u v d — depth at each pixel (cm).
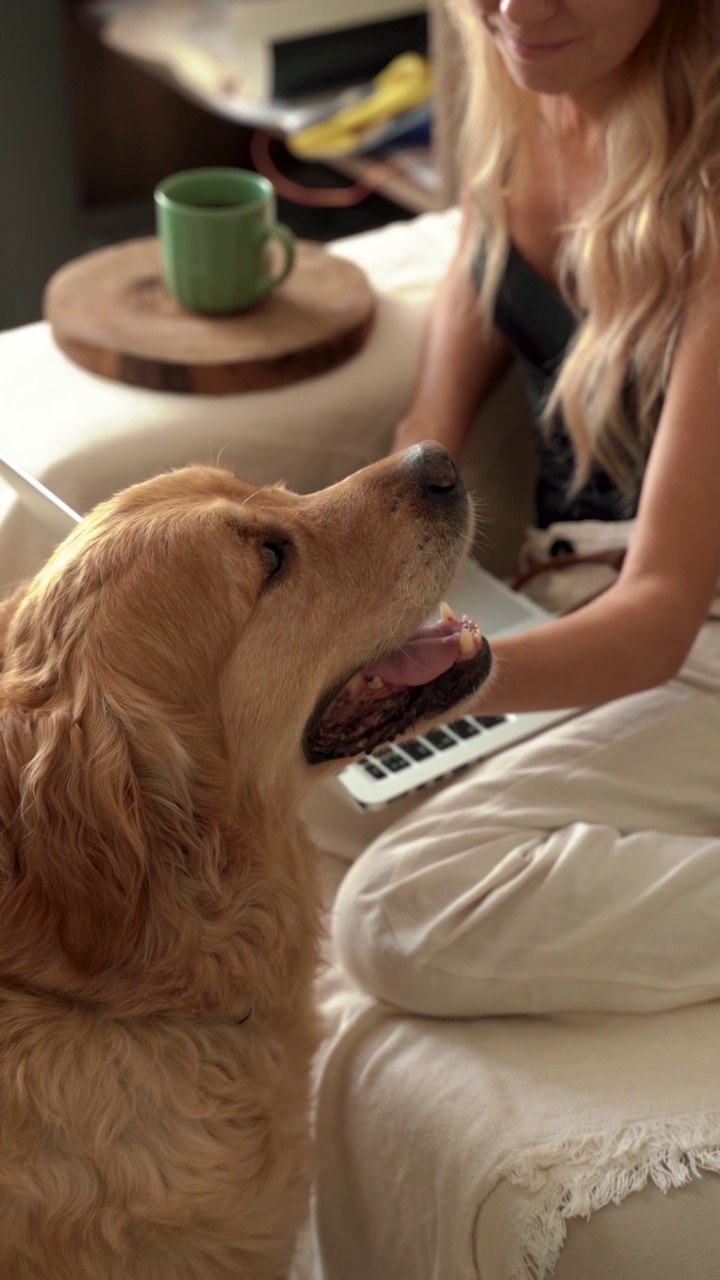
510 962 129
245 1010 119
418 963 131
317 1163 138
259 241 180
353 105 300
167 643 111
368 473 129
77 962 101
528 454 198
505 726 157
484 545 197
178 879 110
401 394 186
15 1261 103
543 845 134
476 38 164
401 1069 130
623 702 149
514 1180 114
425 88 304
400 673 129
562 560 168
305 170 396
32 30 293
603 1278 109
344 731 129
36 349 188
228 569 116
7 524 158
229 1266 114
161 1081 111
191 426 172
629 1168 113
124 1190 106
